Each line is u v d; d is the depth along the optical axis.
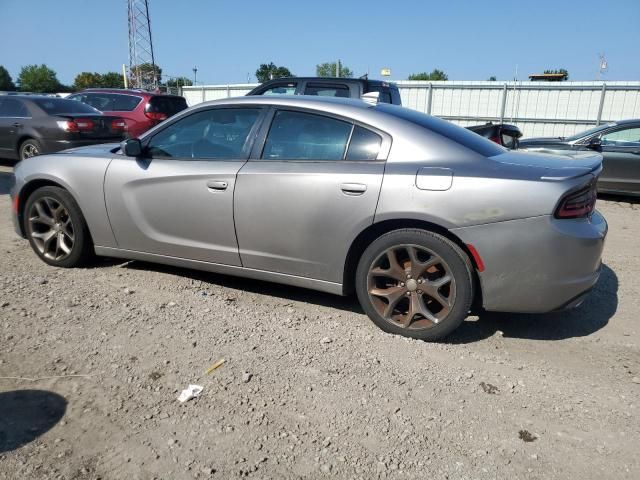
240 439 2.38
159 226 4.07
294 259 3.65
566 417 2.63
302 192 3.50
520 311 3.23
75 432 2.39
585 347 3.43
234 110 3.91
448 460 2.29
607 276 4.93
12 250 5.07
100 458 2.23
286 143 3.69
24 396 2.64
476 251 3.14
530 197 3.05
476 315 3.90
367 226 3.37
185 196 3.90
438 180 3.20
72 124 9.45
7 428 2.40
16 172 4.63
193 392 2.71
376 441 2.40
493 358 3.23
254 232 3.71
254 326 3.53
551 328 3.71
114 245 4.32
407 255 3.39
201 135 3.99
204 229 3.89
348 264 3.55
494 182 3.10
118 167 4.15
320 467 2.22
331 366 3.03
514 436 2.47
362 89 8.59
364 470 2.22
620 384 2.97
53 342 3.19
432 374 2.99
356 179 3.37
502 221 3.08
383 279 3.51
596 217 3.48
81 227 4.40
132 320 3.53
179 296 4.02
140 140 4.16
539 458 2.32
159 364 2.98
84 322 3.47
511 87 18.98
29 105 9.80
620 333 3.66
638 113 17.39
